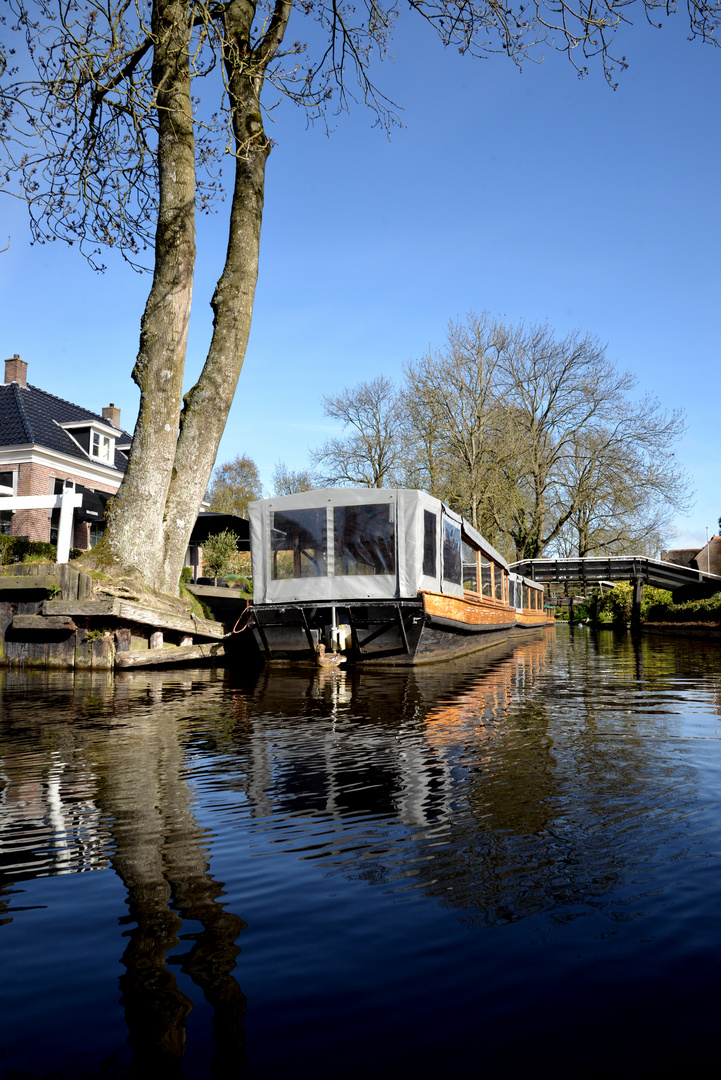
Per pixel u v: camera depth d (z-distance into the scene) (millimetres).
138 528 11695
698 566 35562
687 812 2734
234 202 12883
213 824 2652
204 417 12578
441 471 38156
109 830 2578
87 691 7766
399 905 1904
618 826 2562
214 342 12750
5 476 25172
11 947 1688
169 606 11820
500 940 1696
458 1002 1438
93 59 9398
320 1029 1352
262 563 12312
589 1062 1244
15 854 2328
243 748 4199
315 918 1827
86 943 1707
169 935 1747
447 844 2391
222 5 12133
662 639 22875
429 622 11805
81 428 27953
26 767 3668
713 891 1967
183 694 7434
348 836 2492
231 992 1479
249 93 12859
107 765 3719
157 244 11852
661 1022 1365
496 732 4699
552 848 2336
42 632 11422
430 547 12383
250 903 1925
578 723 5059
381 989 1490
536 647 18766
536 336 39281
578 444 38469
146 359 11734
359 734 4695
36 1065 1250
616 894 1957
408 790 3129
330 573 11859
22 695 7359
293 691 7727
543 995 1463
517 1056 1262
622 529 37219
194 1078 1206
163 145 11750
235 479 67438
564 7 10852
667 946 1660
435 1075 1209
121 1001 1460
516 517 39719
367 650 12031
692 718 5273
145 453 11719
